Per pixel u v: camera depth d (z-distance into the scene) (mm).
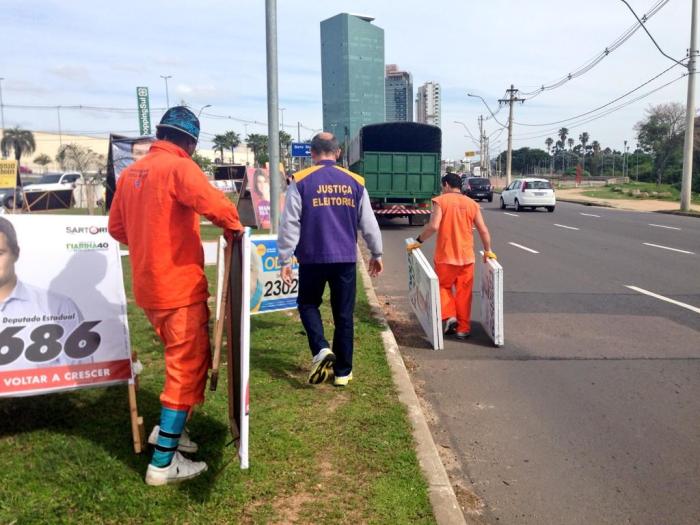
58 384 3588
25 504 2932
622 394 5051
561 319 7602
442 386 5238
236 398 3260
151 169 3025
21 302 3514
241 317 2938
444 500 3209
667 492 3543
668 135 71250
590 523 3236
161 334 3158
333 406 4301
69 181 31406
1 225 3480
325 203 4480
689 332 6938
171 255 3035
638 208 32625
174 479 3172
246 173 17609
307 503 3070
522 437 4254
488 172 82125
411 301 7332
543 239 16641
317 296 4719
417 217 21078
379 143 21750
